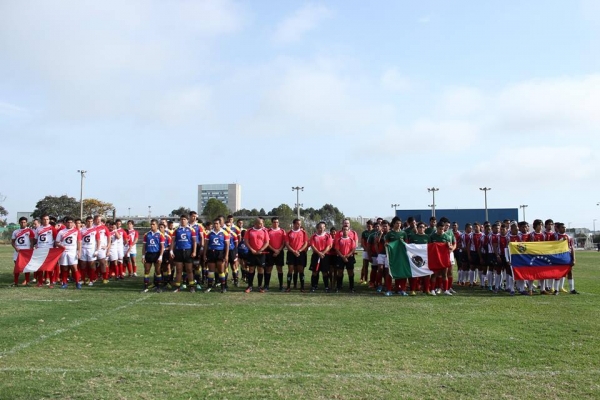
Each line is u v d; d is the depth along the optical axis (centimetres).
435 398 495
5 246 4647
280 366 600
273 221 1367
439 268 1285
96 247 1482
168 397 492
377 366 603
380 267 1373
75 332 776
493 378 558
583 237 6612
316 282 1380
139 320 881
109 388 516
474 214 5478
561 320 900
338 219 6022
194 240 1325
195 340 727
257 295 1257
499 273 1377
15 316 915
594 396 501
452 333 785
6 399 480
